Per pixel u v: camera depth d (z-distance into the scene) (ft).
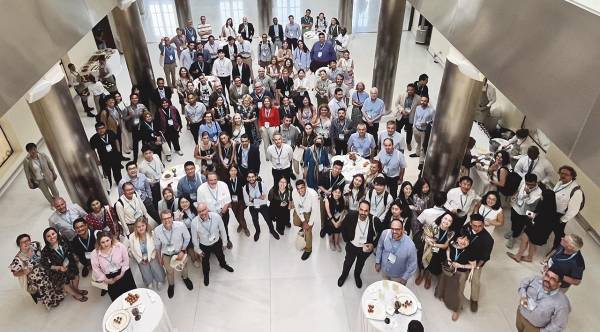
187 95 29.53
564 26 7.79
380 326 15.24
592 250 21.98
